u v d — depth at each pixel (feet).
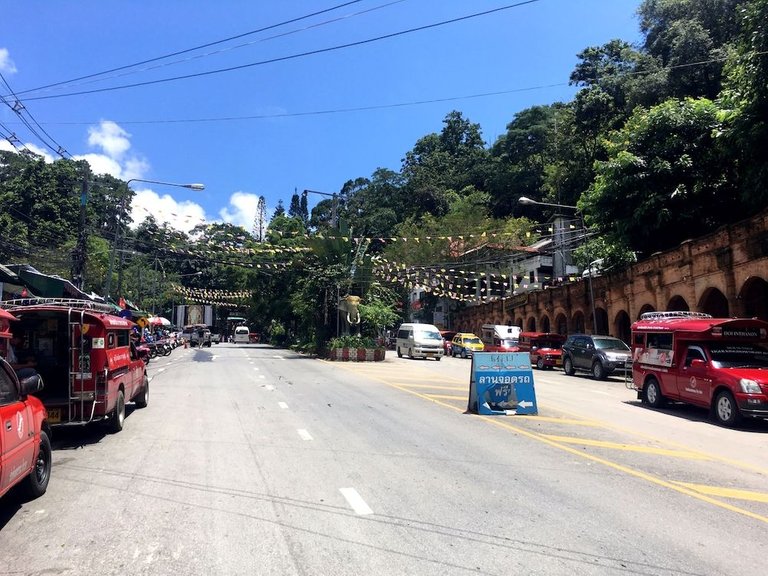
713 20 125.29
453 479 24.06
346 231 130.72
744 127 66.08
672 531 18.16
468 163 273.54
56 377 32.60
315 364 100.89
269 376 74.49
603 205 92.58
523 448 30.53
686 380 44.06
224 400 49.62
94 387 30.35
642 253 96.94
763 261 65.51
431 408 44.98
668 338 47.44
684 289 81.10
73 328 30.40
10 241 93.61
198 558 15.80
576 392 61.41
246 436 33.22
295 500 20.99
